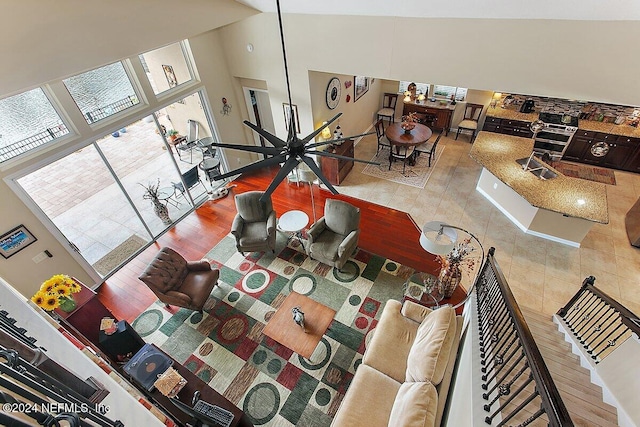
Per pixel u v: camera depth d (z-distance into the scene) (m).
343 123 7.23
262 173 7.25
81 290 3.42
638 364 2.33
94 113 4.44
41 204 4.29
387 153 7.74
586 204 4.77
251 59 5.84
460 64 4.21
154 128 5.39
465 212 5.90
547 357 3.11
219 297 4.64
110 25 3.43
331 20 4.73
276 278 4.86
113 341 3.24
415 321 3.63
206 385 2.92
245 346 4.05
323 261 4.80
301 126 6.34
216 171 6.75
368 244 5.35
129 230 5.63
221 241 5.62
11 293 1.08
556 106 7.25
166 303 4.26
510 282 4.65
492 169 5.55
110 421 0.92
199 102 5.94
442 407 2.75
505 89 4.13
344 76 6.67
